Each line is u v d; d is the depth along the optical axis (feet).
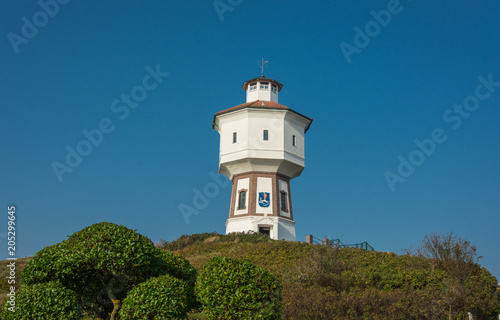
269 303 50.37
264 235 155.12
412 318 68.59
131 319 47.26
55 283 47.88
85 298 53.31
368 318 64.95
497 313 76.38
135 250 50.08
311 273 87.71
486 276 88.84
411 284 82.43
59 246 49.88
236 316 49.49
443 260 94.94
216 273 50.62
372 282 82.89
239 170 173.99
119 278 52.47
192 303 54.65
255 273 50.90
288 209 172.04
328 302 67.10
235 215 169.27
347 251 115.75
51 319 44.88
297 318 64.95
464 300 72.54
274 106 175.42
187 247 155.84
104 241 49.57
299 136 179.11
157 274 53.36
